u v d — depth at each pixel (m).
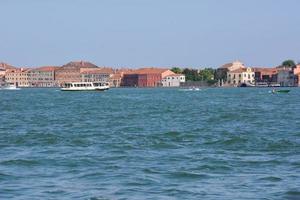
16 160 65.19
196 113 162.50
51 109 192.12
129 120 135.00
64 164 62.91
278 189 49.59
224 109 184.38
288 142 82.88
